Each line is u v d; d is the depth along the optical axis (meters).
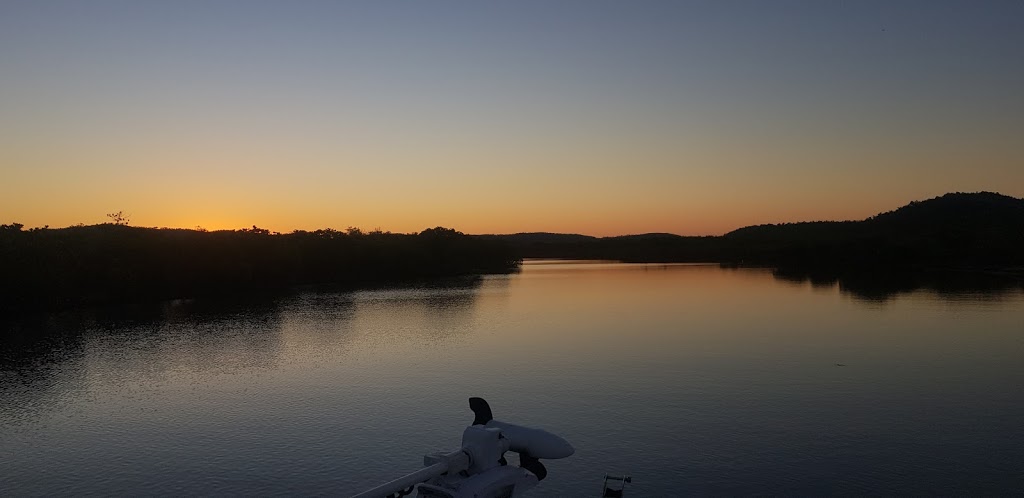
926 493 20.72
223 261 100.19
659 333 54.22
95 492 22.73
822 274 127.50
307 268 120.56
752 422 28.23
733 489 21.22
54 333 58.22
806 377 36.78
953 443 25.27
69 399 35.66
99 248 87.62
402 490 6.62
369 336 55.38
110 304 81.81
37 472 24.72
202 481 23.34
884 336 50.84
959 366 39.38
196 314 71.50
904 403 30.95
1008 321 57.88
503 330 57.88
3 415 32.59
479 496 6.91
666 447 25.19
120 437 28.69
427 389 35.78
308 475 23.56
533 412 30.41
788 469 22.80
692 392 33.62
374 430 28.55
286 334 56.81
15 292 69.38
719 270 150.25
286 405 33.22
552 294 93.75
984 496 20.44
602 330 56.69
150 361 45.50
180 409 33.09
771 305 74.00
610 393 33.72
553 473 22.69
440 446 26.25
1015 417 28.56
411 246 148.62
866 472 22.45
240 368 42.88
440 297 91.06
